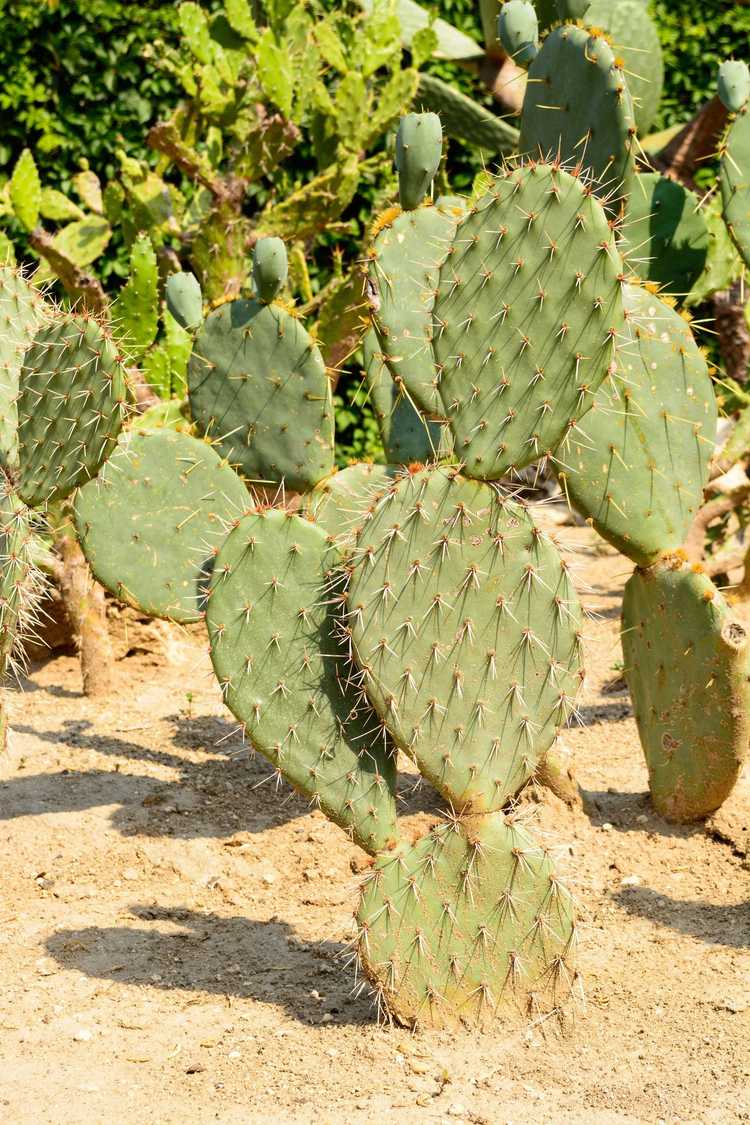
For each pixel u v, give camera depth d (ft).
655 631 14.24
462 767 10.61
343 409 31.12
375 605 10.50
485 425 10.53
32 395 14.21
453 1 32.27
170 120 23.22
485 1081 10.14
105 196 23.17
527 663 10.61
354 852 14.66
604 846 14.38
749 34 32.71
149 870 14.37
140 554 14.11
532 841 10.75
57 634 21.75
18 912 13.35
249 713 11.14
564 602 10.57
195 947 12.63
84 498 14.10
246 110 22.79
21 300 16.15
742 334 24.81
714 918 12.71
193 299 14.29
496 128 26.04
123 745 17.93
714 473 17.62
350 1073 10.30
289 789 16.58
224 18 22.40
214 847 14.83
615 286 10.46
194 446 14.02
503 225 10.49
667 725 14.38
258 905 13.60
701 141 21.74
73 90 28.27
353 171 23.04
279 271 13.70
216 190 22.84
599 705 19.30
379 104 23.09
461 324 10.61
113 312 22.61
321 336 22.09
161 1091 10.10
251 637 11.13
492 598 10.52
